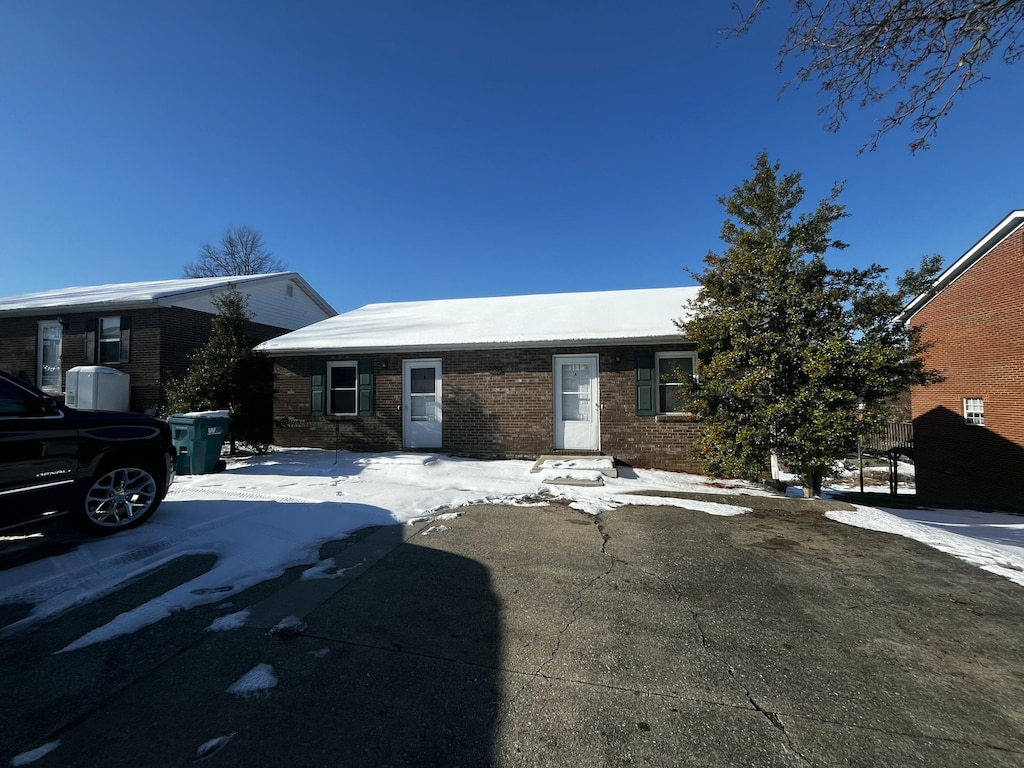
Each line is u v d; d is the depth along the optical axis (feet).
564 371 34.04
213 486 22.76
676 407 32.81
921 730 7.20
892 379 22.82
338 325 42.75
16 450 12.98
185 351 45.88
